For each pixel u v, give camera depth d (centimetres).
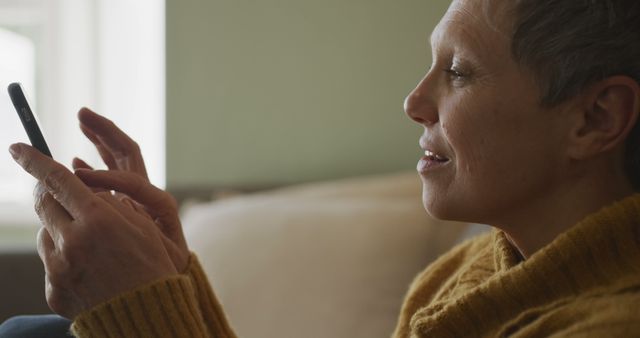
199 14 218
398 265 168
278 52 217
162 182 229
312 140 219
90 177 89
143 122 241
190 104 221
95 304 79
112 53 245
